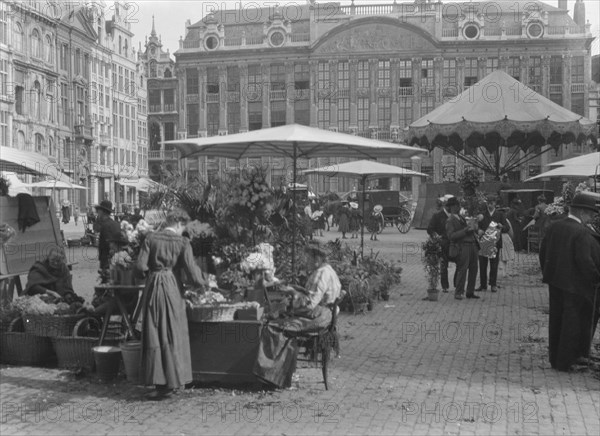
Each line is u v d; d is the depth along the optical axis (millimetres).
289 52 78125
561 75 74438
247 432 6117
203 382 7609
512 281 17141
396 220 37125
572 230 8305
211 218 10766
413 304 13508
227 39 80188
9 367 8484
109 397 7203
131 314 8547
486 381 7879
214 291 8305
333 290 7559
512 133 23766
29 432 6113
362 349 9500
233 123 80438
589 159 17922
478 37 75062
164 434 6062
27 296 9000
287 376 7430
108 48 73875
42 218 12359
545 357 9086
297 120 78688
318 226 27125
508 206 27156
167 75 85562
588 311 8422
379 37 76250
